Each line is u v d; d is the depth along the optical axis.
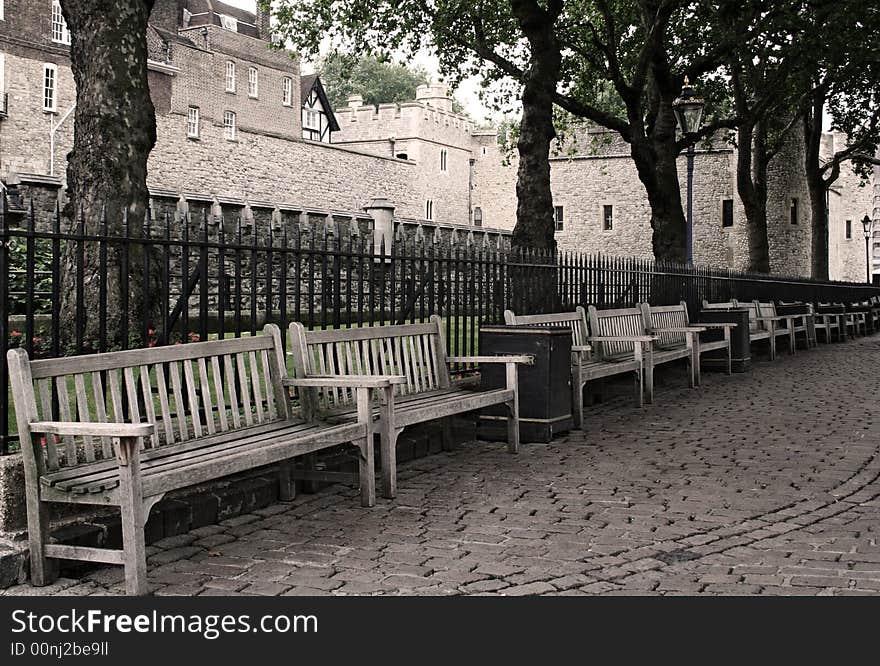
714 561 4.32
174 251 10.52
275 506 5.47
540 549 4.53
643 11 19.72
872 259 47.78
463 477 6.34
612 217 48.41
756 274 19.81
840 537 4.75
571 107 20.05
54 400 4.23
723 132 44.59
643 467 6.68
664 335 12.57
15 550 4.01
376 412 6.12
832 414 9.38
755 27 19.78
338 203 48.12
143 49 8.34
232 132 43.88
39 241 9.69
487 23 21.58
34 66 38.56
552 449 7.45
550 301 9.97
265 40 58.12
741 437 7.98
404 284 7.30
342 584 4.00
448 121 62.19
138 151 8.20
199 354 5.06
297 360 5.79
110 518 4.45
